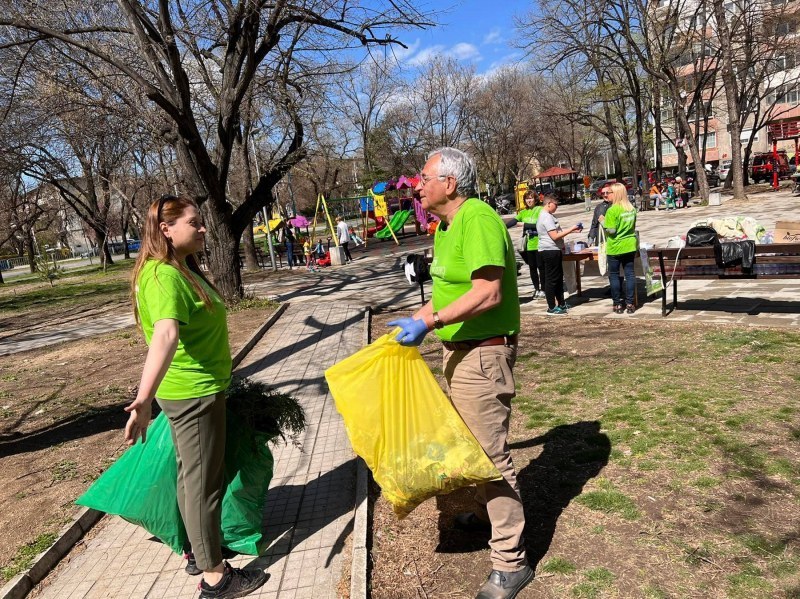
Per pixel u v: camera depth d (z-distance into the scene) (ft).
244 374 24.53
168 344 8.12
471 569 9.46
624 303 26.20
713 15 88.69
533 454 13.01
